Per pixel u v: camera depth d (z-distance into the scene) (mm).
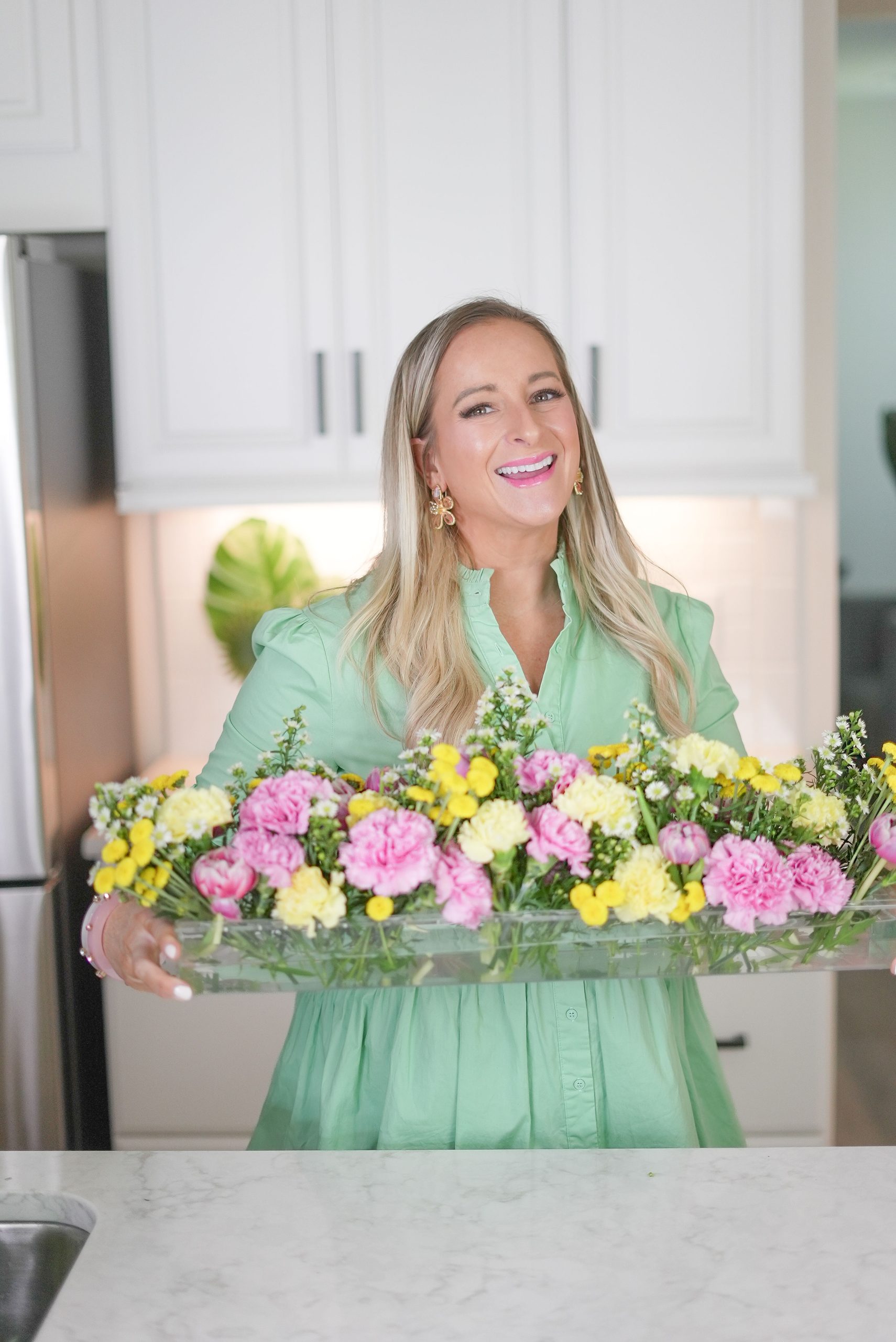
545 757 1187
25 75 2408
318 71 2375
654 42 2359
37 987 2258
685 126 2373
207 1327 907
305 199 2396
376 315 2416
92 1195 1099
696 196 2387
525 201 2393
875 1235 1007
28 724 2215
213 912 1131
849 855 1241
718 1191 1082
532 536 1472
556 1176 1115
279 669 1470
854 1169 1115
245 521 2803
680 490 2426
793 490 2418
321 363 2420
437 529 1492
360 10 2363
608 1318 908
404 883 1081
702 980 2492
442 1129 1294
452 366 1439
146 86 2385
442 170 2391
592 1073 1318
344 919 1128
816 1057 2496
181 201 2402
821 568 2842
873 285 5660
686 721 1543
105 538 2627
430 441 1473
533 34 2363
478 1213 1054
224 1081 2473
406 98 2377
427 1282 955
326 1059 1371
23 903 2238
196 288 2416
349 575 2814
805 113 2756
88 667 2490
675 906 1114
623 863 1135
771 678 2869
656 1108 1322
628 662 1511
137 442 2443
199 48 2377
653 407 2428
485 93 2375
